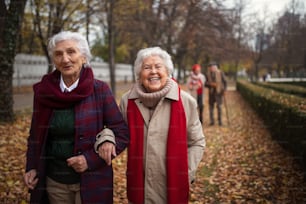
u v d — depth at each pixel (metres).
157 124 2.13
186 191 2.12
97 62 31.86
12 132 6.42
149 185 2.15
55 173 2.06
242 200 3.77
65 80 2.08
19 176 4.13
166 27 12.62
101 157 1.96
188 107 2.22
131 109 2.19
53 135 2.04
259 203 3.64
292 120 4.86
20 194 3.59
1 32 7.14
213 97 9.21
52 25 10.65
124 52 29.62
